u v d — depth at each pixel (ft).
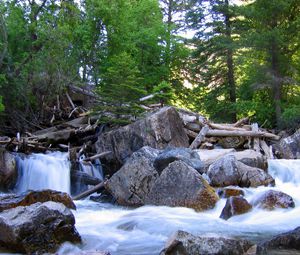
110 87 60.44
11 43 68.54
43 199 32.24
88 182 47.78
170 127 52.47
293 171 49.75
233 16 91.25
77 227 30.09
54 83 68.08
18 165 47.57
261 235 27.30
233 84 91.81
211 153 49.70
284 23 81.35
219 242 20.16
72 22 72.79
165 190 37.37
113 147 52.26
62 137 57.21
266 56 78.59
